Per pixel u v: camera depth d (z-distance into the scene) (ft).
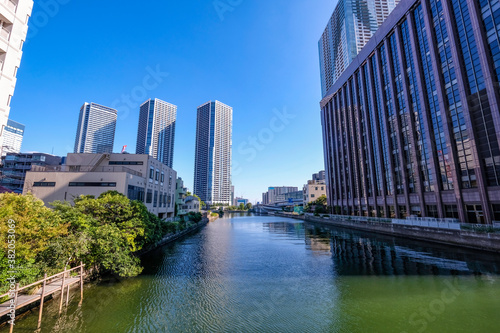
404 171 153.69
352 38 341.62
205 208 491.31
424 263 75.66
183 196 221.87
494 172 97.86
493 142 98.17
